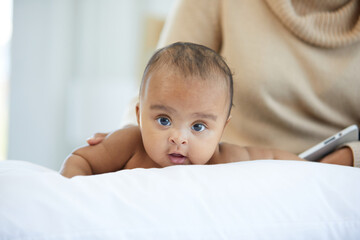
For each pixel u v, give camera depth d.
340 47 1.10
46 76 2.27
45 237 0.42
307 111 1.11
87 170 0.76
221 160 0.81
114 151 0.79
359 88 1.08
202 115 0.69
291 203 0.52
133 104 1.11
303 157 0.95
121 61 2.34
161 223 0.46
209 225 0.48
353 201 0.53
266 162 0.61
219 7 1.17
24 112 2.26
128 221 0.46
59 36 2.26
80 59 2.30
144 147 0.77
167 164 0.70
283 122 1.10
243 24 1.13
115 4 2.31
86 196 0.47
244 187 0.52
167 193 0.50
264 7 1.14
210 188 0.52
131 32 2.34
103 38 2.31
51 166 2.31
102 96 2.33
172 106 0.68
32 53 2.24
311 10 1.13
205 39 1.18
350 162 0.89
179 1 1.24
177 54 0.73
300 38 1.10
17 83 2.25
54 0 2.24
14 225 0.42
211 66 0.72
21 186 0.46
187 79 0.69
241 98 1.10
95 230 0.44
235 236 0.48
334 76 1.08
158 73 0.70
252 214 0.50
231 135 1.12
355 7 1.10
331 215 0.52
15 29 2.22
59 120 2.30
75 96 2.30
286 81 1.08
